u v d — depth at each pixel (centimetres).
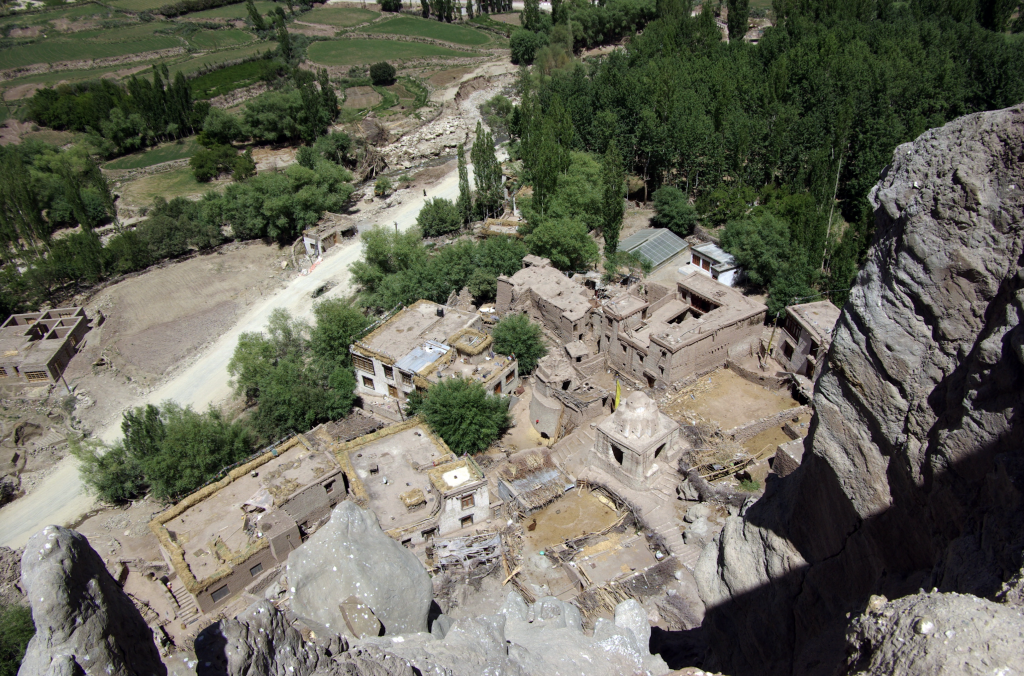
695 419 6116
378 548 1678
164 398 8331
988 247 1638
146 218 12662
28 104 16662
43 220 11969
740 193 9850
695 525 4491
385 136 15938
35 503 7000
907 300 1811
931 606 1254
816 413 2136
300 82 17125
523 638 1764
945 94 10394
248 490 5456
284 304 9994
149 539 6072
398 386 7175
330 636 1536
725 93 11056
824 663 1911
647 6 19575
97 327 9669
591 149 11881
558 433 6328
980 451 1577
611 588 4141
